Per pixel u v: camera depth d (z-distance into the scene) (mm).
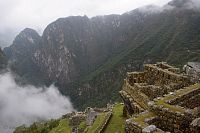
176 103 19531
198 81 26312
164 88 26594
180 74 29016
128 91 31625
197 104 21156
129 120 17438
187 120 16578
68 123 68375
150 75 32281
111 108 45750
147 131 15266
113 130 32125
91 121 45281
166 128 17469
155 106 18203
